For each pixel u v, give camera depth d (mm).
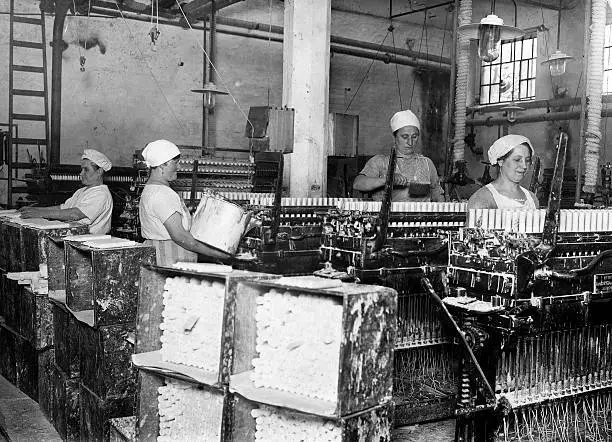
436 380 4570
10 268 5094
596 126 8523
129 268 3543
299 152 7250
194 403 2951
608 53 12016
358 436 2482
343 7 13422
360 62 13875
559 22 12906
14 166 10070
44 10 10531
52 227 4582
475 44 14422
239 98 12383
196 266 2893
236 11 12258
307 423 2541
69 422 3842
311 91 7266
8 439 3928
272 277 2666
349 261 4137
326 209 5027
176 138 11820
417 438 3939
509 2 13711
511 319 3213
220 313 2775
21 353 4793
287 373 2535
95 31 10977
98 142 11133
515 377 3664
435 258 4211
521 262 3227
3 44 10305
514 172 4020
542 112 13172
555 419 3896
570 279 3432
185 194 6348
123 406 3471
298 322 2527
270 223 4789
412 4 14070
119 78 11242
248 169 7457
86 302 3824
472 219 3561
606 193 8297
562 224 3459
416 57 14219
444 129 15211
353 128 11172
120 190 7641
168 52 11625
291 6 7242
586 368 3904
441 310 3537
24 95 10352
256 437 2674
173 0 11133
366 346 2383
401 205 4203
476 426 3432
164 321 2971
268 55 12625
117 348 3445
